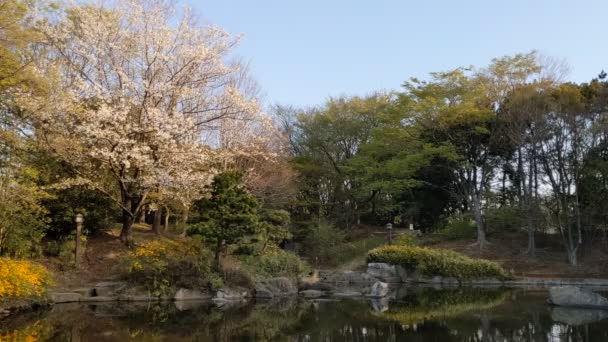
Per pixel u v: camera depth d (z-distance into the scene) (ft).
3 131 48.70
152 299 50.85
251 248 54.49
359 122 112.68
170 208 75.05
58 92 49.29
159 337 33.86
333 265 89.20
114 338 33.09
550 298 50.88
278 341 33.19
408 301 54.49
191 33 60.59
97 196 61.46
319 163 110.93
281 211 74.54
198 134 61.26
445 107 89.56
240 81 79.61
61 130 53.72
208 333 35.65
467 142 93.81
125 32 55.72
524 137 81.92
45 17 54.44
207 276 53.67
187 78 59.57
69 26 54.49
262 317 43.11
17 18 44.34
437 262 75.61
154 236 68.18
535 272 78.18
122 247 60.03
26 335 33.42
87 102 54.49
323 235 93.30
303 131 115.44
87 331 35.29
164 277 52.11
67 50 56.39
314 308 48.91
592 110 80.74
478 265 74.49
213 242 53.57
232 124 71.31
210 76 61.62
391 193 107.55
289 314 44.98
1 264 41.55
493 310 46.98
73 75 56.03
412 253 77.15
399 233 99.60
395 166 94.43
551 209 83.20
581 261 80.38
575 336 34.22
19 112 50.42
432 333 35.76
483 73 93.40
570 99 80.74
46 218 55.88
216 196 53.21
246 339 33.76
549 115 80.64
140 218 81.61
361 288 64.18
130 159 56.29
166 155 57.47
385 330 37.06
